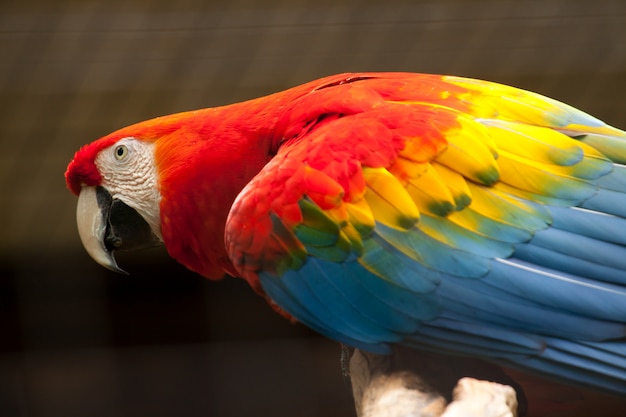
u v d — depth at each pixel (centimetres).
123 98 871
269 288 435
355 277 415
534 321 396
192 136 500
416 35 848
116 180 527
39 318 970
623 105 870
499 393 362
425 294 405
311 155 425
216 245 513
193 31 845
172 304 973
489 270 401
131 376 950
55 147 909
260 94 860
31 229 960
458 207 407
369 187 413
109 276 980
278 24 845
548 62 848
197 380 955
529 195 408
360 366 429
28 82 846
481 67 853
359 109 440
